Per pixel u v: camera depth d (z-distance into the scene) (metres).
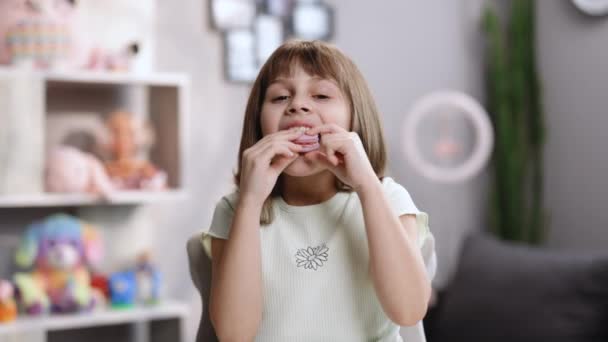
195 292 2.77
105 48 2.52
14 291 2.31
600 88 2.91
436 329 2.54
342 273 1.02
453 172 2.95
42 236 2.25
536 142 3.13
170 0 2.70
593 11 2.91
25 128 2.21
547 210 3.14
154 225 2.68
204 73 2.76
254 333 0.99
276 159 1.01
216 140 2.79
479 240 2.67
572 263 2.32
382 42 3.07
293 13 2.89
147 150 2.59
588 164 2.96
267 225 1.06
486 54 3.27
